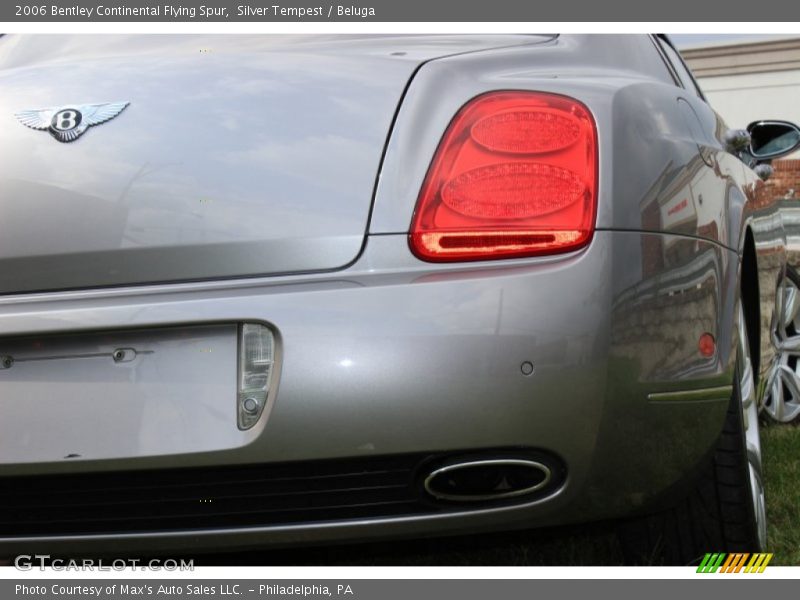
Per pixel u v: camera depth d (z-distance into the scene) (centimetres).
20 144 159
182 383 146
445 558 212
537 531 184
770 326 282
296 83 158
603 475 145
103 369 149
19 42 218
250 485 145
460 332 138
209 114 156
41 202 154
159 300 145
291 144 151
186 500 148
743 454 175
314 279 143
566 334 139
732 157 225
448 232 143
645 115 164
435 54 169
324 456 140
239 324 144
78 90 164
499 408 138
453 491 144
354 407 138
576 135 150
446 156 148
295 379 139
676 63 275
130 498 150
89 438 148
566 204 144
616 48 205
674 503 166
